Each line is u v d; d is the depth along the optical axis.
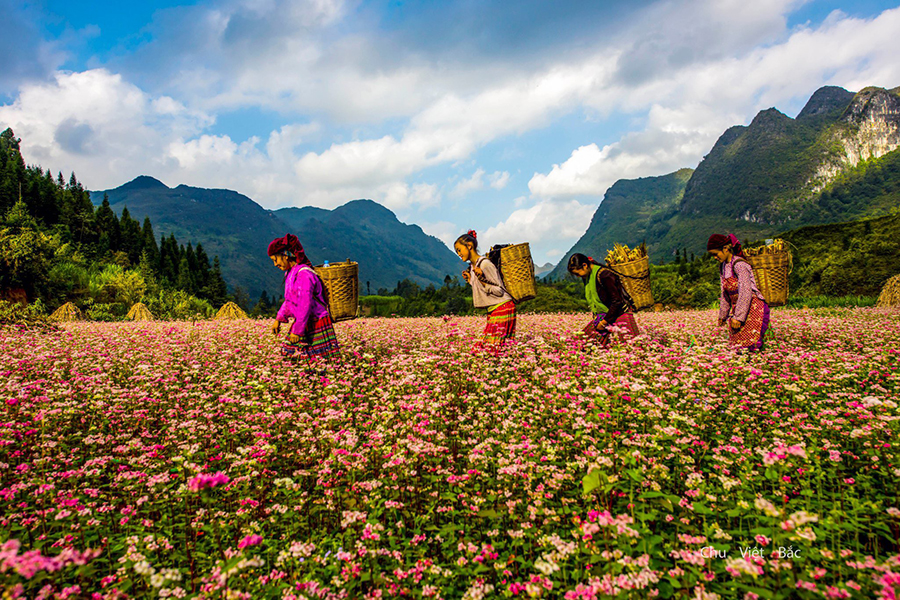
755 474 3.23
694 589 2.31
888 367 6.17
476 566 2.66
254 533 3.00
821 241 50.31
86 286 37.06
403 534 3.12
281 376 6.10
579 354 6.57
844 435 3.92
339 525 3.21
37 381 5.76
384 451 3.75
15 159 97.94
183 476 3.45
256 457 3.74
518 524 3.09
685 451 4.05
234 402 5.03
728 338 8.27
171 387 5.87
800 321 11.33
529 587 2.29
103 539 2.88
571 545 2.44
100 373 6.67
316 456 4.04
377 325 13.38
